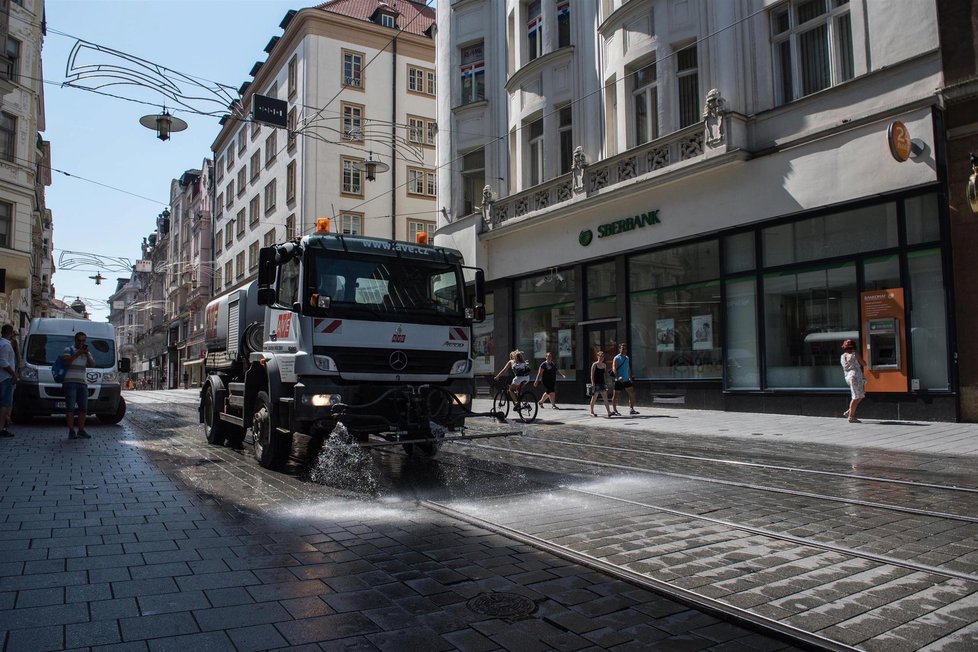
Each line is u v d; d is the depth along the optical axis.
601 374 15.69
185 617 3.39
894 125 11.86
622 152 17.38
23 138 27.80
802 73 14.59
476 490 6.81
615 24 18.03
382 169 21.22
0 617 3.36
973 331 11.64
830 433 11.15
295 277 7.72
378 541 4.87
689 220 16.19
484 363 23.27
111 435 12.24
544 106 20.53
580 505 6.07
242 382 9.64
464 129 23.91
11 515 5.57
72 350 11.47
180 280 66.19
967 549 4.61
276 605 3.57
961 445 9.47
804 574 4.11
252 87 45.62
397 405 7.54
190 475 7.67
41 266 46.91
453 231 23.83
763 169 14.66
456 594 3.77
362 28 37.84
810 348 14.01
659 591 3.80
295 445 10.48
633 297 18.00
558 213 19.33
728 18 15.55
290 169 38.62
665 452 9.53
